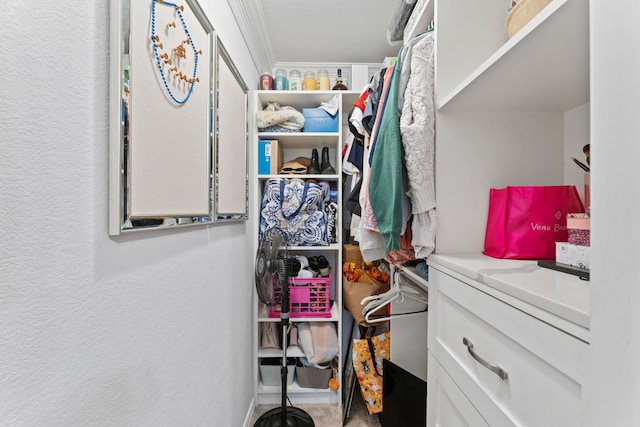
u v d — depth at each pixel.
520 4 0.61
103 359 0.45
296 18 1.48
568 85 0.65
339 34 1.63
